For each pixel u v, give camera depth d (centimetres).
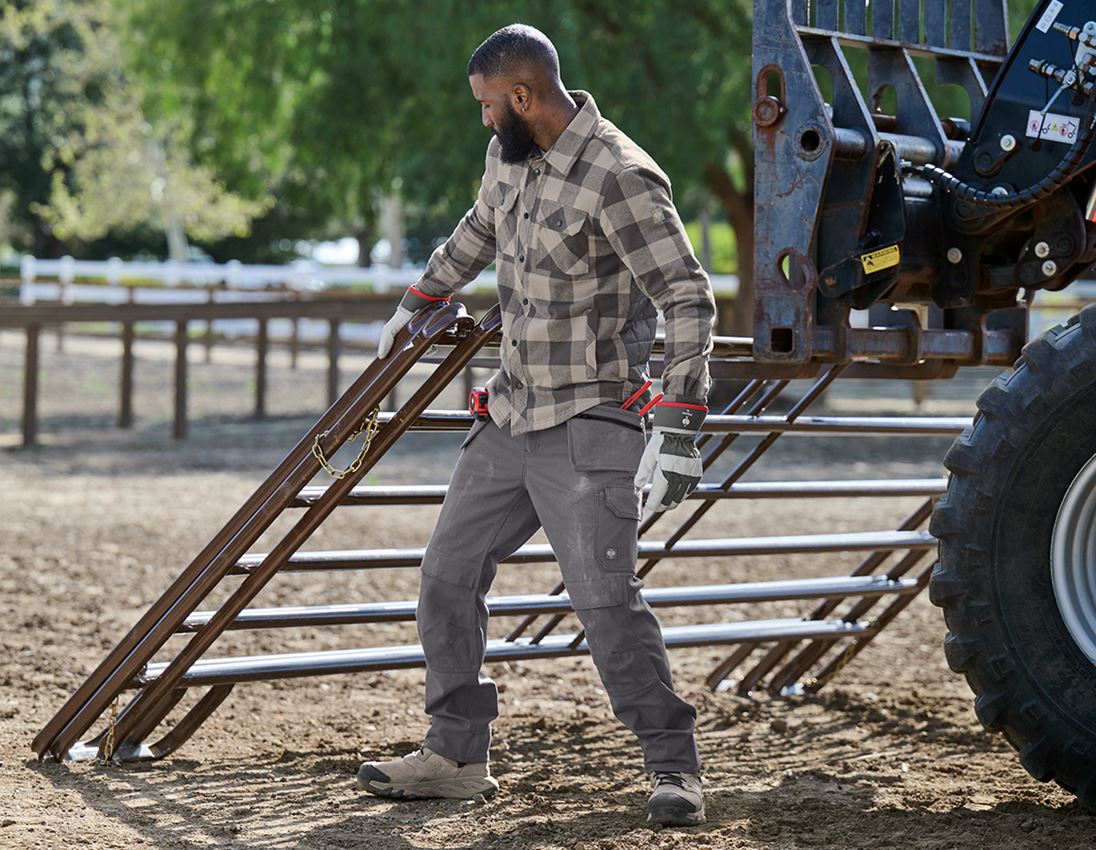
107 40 6712
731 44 3019
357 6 3234
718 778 794
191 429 2978
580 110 643
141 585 1398
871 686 1067
